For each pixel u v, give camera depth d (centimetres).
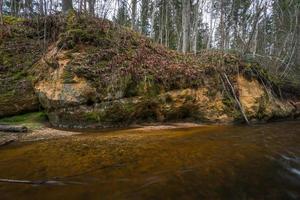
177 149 678
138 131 922
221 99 1176
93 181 475
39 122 1002
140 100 1026
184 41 2255
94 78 998
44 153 641
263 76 1373
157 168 539
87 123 968
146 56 1189
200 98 1146
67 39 1073
